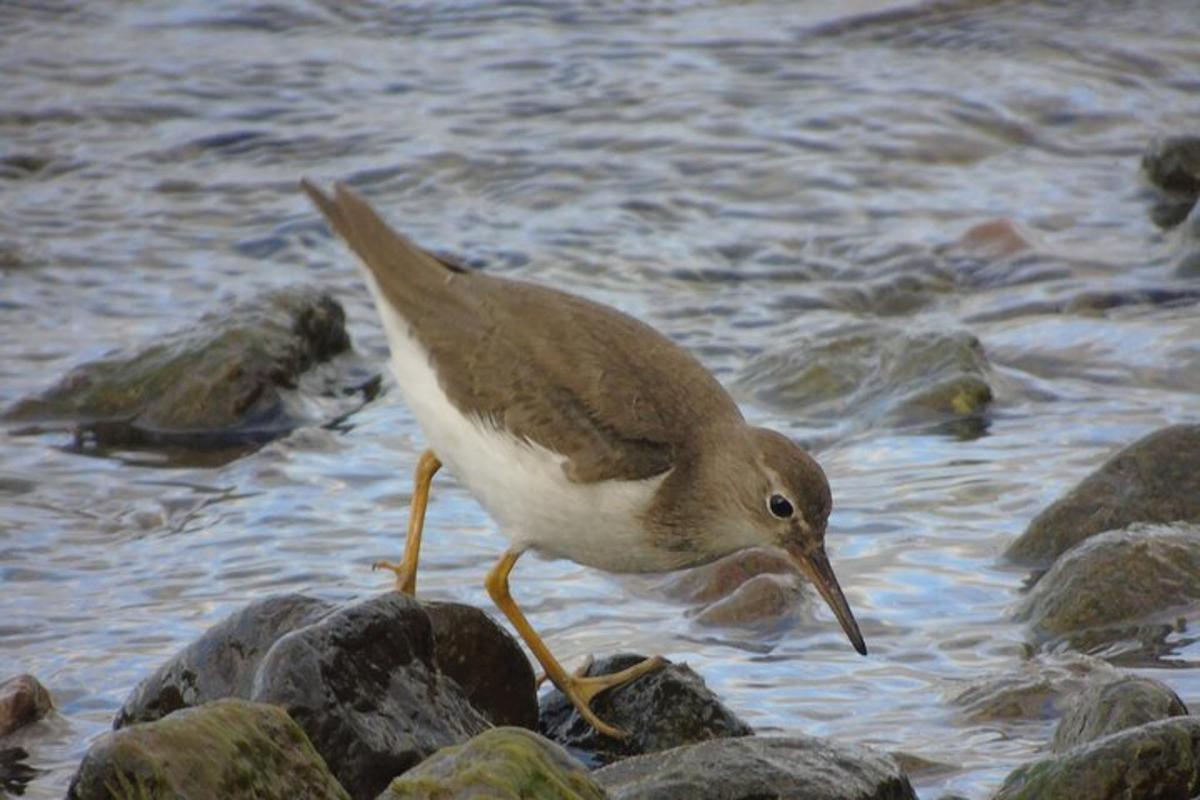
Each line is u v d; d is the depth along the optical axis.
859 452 14.41
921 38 23.31
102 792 8.05
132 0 24.39
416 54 22.95
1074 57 22.73
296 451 14.71
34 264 18.14
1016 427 14.73
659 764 8.99
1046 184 19.91
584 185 19.84
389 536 13.34
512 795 8.06
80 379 15.47
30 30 23.45
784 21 23.75
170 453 14.84
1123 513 12.44
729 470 10.88
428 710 9.38
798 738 9.24
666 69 22.42
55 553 13.09
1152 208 19.30
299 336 15.79
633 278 18.05
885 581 12.34
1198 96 21.95
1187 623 11.33
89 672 11.27
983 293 17.70
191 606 12.25
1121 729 9.29
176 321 17.11
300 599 9.91
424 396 11.12
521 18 23.89
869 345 15.76
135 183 19.95
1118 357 15.82
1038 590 11.77
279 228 19.00
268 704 8.63
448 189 19.83
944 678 11.03
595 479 10.62
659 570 11.15
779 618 11.88
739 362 16.33
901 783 9.09
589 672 10.61
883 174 20.09
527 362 10.87
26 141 20.77
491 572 10.95
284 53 22.95
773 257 18.45
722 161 20.27
